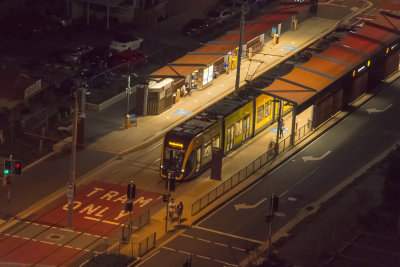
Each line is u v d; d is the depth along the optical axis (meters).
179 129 129.88
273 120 150.25
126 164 133.38
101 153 135.62
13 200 120.56
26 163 130.62
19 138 137.50
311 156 138.75
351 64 158.50
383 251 110.38
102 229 114.69
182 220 117.50
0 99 142.50
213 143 133.62
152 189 126.56
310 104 143.88
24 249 108.88
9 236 111.75
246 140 143.38
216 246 111.44
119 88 158.25
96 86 156.88
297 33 195.38
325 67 156.62
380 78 168.75
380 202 123.50
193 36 188.88
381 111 156.75
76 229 114.31
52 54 168.25
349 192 126.44
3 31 179.50
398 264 107.44
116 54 168.50
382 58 168.00
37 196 122.25
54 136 138.88
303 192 127.12
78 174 129.12
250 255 108.88
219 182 129.25
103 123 146.12
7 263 105.38
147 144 140.25
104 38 183.00
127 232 114.19
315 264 106.75
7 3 185.00
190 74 160.25
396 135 147.88
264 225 117.25
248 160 136.75
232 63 173.25
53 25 181.62
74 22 187.50
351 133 147.50
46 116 142.50
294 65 161.88
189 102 157.12
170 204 116.25
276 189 127.62
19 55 170.75
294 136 142.00
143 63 170.88
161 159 128.50
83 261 106.75
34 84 147.00
